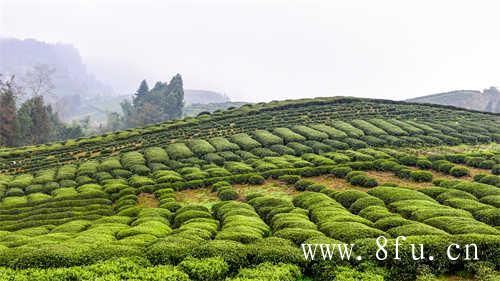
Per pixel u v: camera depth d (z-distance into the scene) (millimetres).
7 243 19141
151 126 72750
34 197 36375
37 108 93438
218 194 34344
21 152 60281
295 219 22406
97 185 39406
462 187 29516
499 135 52750
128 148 58188
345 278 13984
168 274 13875
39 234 22938
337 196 29250
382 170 38219
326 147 48250
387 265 15180
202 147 51719
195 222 23531
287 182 36875
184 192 36219
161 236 20156
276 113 70250
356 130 55531
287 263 15430
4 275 13523
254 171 40500
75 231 23094
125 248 16125
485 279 14031
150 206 32750
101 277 13438
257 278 13766
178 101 134125
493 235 16406
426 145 49812
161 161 48156
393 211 24969
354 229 18484
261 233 20281
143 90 142125
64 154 58719
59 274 13734
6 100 81312
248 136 56906
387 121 60531
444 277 15109
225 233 19203
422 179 34375
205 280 14297
